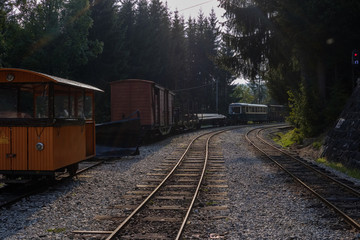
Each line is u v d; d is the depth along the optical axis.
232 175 9.42
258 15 16.95
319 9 14.07
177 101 47.19
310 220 5.43
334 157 11.86
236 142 19.89
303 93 17.73
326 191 7.36
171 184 8.22
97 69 29.75
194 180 8.63
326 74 17.94
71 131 8.12
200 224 5.22
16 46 23.00
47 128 7.09
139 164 11.36
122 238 4.61
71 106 8.27
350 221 5.16
